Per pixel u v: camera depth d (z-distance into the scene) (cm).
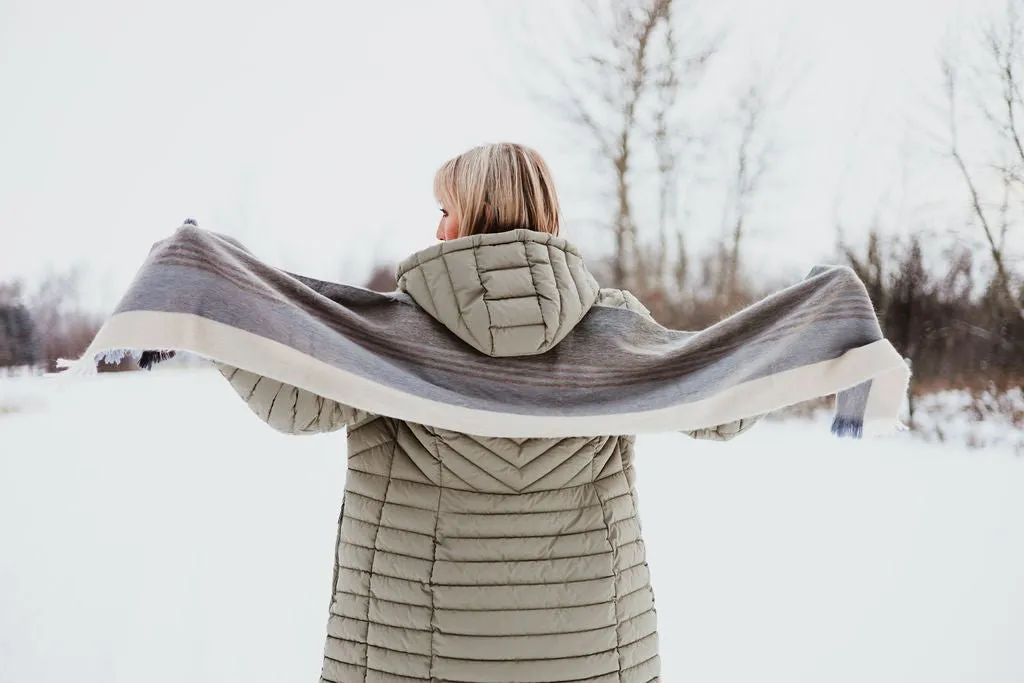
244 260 97
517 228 112
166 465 452
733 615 282
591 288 112
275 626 263
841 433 115
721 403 107
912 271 709
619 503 108
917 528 370
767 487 432
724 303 770
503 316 103
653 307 783
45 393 617
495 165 112
